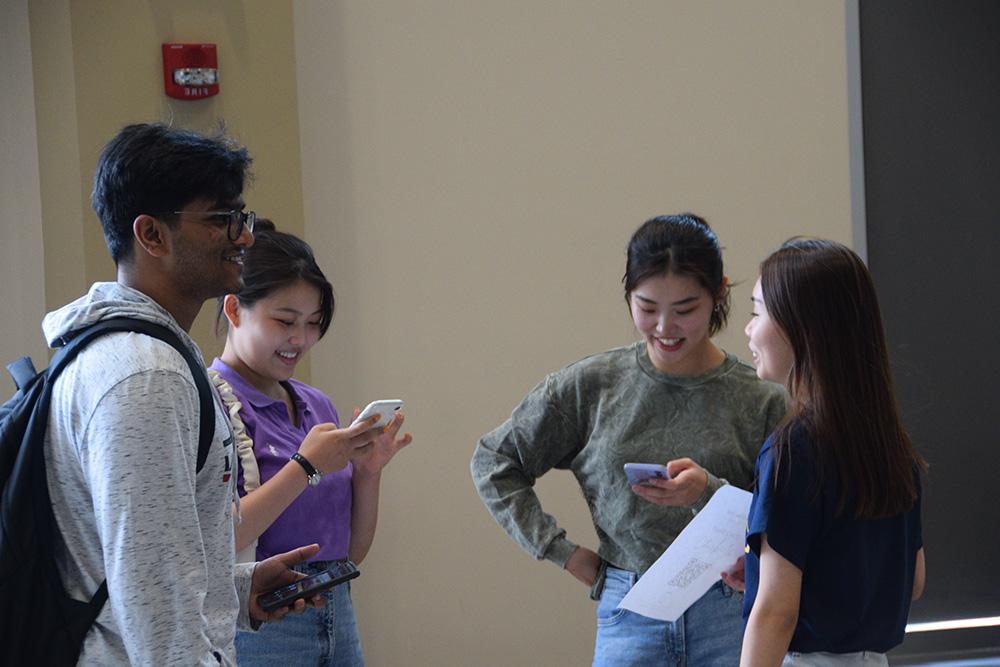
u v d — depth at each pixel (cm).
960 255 531
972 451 534
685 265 288
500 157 484
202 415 193
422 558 481
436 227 479
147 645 176
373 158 472
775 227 510
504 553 487
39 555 183
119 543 176
